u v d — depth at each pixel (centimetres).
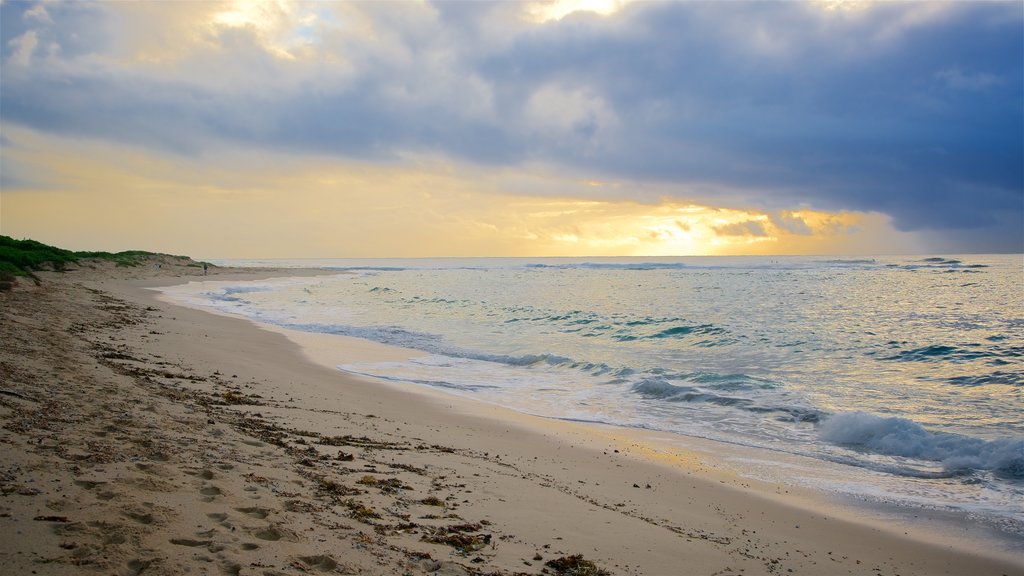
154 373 1138
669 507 736
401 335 2442
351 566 430
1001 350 2098
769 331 2664
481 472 775
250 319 2766
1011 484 865
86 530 410
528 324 2859
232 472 594
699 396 1378
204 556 402
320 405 1105
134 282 4806
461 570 462
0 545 371
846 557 630
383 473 701
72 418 680
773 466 949
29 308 1822
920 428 1041
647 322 2886
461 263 18938
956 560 638
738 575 548
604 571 512
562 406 1320
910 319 3116
